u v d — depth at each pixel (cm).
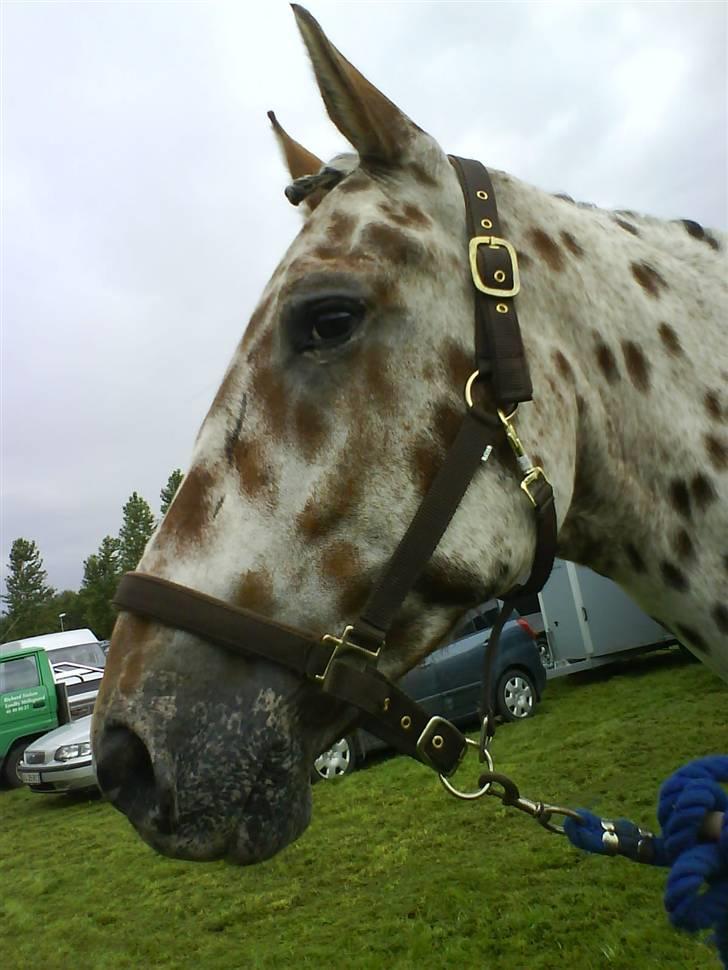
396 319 133
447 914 380
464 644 781
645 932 325
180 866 552
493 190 150
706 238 182
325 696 129
